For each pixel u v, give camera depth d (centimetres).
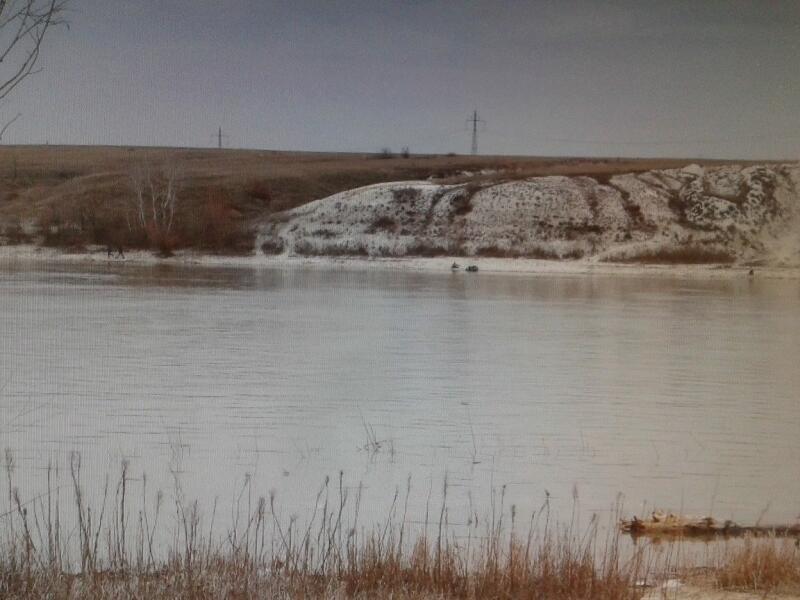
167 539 1109
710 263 7425
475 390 2302
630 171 9281
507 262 7281
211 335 3222
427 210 8344
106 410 2005
